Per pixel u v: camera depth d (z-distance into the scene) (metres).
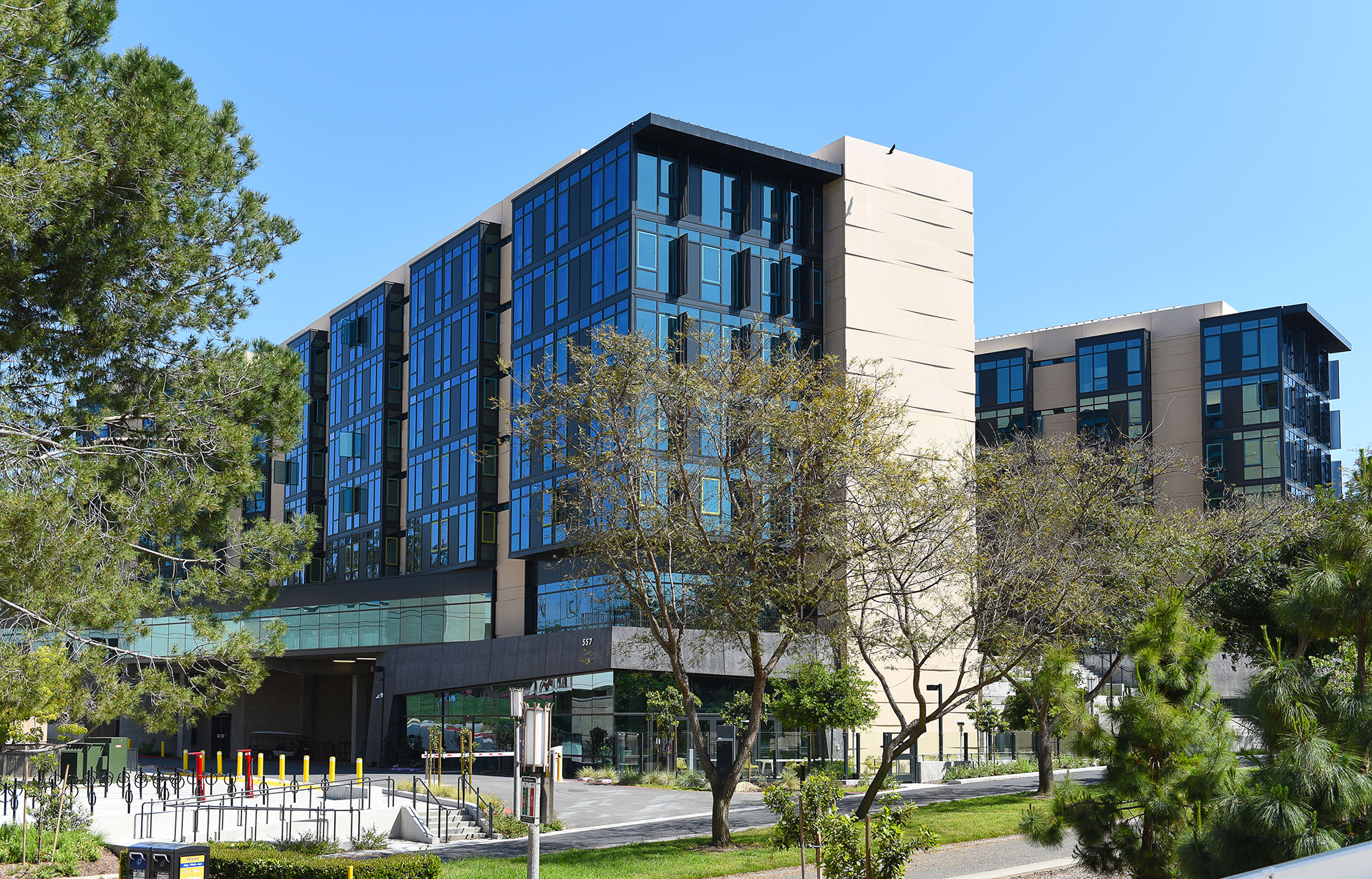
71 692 18.31
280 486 72.00
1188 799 12.15
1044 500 25.84
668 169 44.78
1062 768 38.22
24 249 18.08
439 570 54.47
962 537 22.45
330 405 68.31
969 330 49.34
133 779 36.97
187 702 19.47
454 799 32.16
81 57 18.86
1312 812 10.32
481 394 52.56
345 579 63.34
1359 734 10.78
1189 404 64.94
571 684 41.91
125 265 19.12
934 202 49.44
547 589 47.72
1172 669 12.96
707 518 25.86
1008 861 19.16
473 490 52.38
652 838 24.30
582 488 23.09
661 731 39.66
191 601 20.58
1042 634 23.06
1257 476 62.06
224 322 20.86
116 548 18.70
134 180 18.53
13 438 17.95
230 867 19.59
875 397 23.12
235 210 20.47
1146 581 28.22
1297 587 11.96
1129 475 29.91
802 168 46.88
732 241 45.78
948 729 45.00
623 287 43.56
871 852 14.29
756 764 40.16
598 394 22.69
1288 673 11.26
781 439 22.20
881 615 27.30
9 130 17.64
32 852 21.59
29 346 18.58
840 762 41.09
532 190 50.41
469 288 54.56
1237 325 63.75
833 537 21.59
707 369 23.23
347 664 60.31
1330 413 70.19
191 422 19.94
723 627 23.22
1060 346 69.31
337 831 27.11
